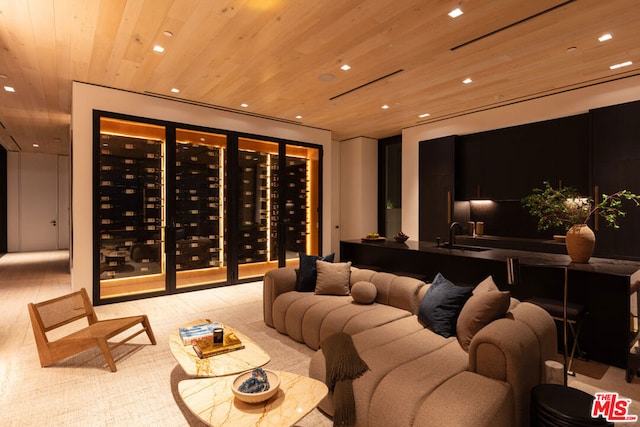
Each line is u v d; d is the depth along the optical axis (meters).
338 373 2.02
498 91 4.78
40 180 10.41
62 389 2.50
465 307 2.35
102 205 4.77
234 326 3.80
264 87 4.62
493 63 3.86
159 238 5.20
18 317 4.10
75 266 4.49
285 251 6.55
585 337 3.00
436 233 6.39
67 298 3.12
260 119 6.12
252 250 6.18
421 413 1.65
